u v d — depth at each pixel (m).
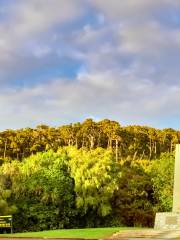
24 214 46.28
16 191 46.88
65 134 94.94
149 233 30.61
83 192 47.94
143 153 92.69
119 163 54.72
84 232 32.22
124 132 95.38
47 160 49.59
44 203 47.00
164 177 52.62
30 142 90.50
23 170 48.78
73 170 48.56
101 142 95.06
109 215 50.12
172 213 34.81
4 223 39.19
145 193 52.69
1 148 87.56
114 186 49.00
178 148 37.25
